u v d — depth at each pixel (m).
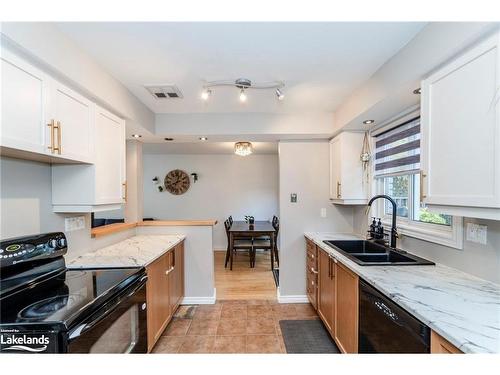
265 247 4.82
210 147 5.34
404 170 2.29
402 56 1.65
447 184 1.27
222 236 6.40
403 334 1.19
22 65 1.21
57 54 1.42
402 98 1.89
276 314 2.94
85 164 1.79
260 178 6.41
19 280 1.36
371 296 1.52
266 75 2.06
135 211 3.26
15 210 1.51
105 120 1.95
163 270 2.41
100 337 1.26
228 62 1.85
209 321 2.78
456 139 1.22
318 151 3.35
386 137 2.61
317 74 2.05
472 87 1.13
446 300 1.18
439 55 1.31
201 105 2.72
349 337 1.88
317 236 3.08
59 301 1.23
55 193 1.78
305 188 3.35
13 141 1.17
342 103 2.69
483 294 1.25
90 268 1.79
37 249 1.47
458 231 1.61
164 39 1.56
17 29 1.17
